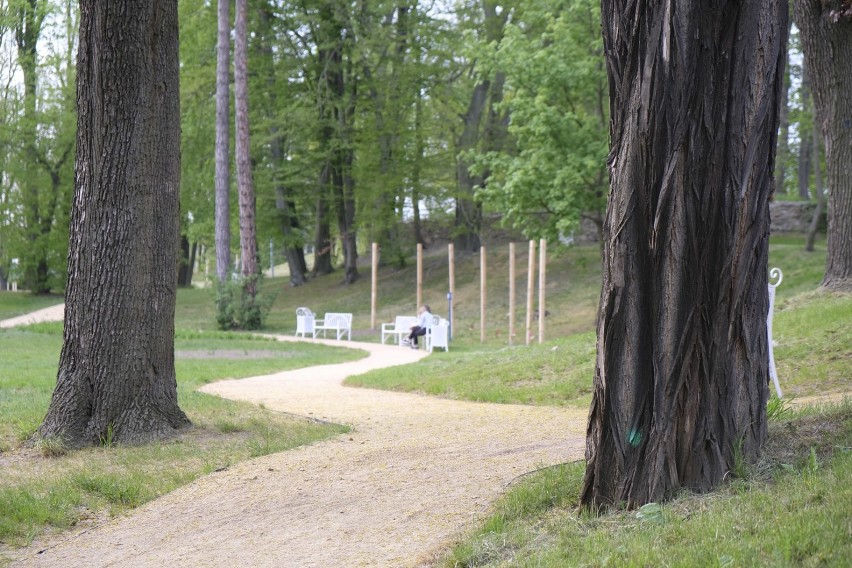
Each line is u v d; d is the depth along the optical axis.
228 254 33.78
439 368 15.72
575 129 27.09
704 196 5.36
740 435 5.54
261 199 43.09
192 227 44.00
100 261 9.50
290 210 45.47
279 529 6.26
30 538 6.52
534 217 28.67
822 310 13.70
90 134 9.51
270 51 41.72
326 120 39.81
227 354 23.27
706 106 5.33
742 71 5.34
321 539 5.93
